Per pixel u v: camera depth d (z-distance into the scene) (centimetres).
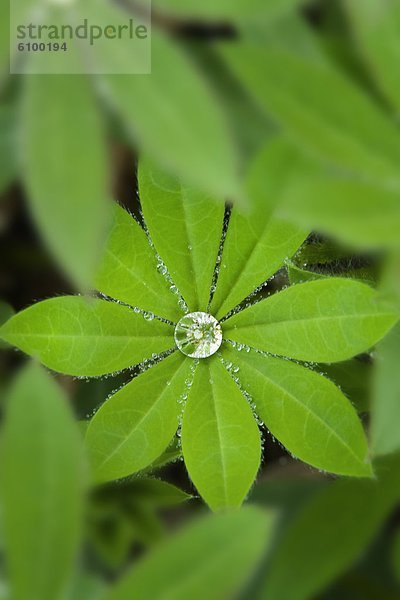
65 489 29
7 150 31
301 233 33
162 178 33
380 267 32
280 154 30
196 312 34
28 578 29
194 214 33
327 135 30
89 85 29
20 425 29
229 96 30
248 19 29
